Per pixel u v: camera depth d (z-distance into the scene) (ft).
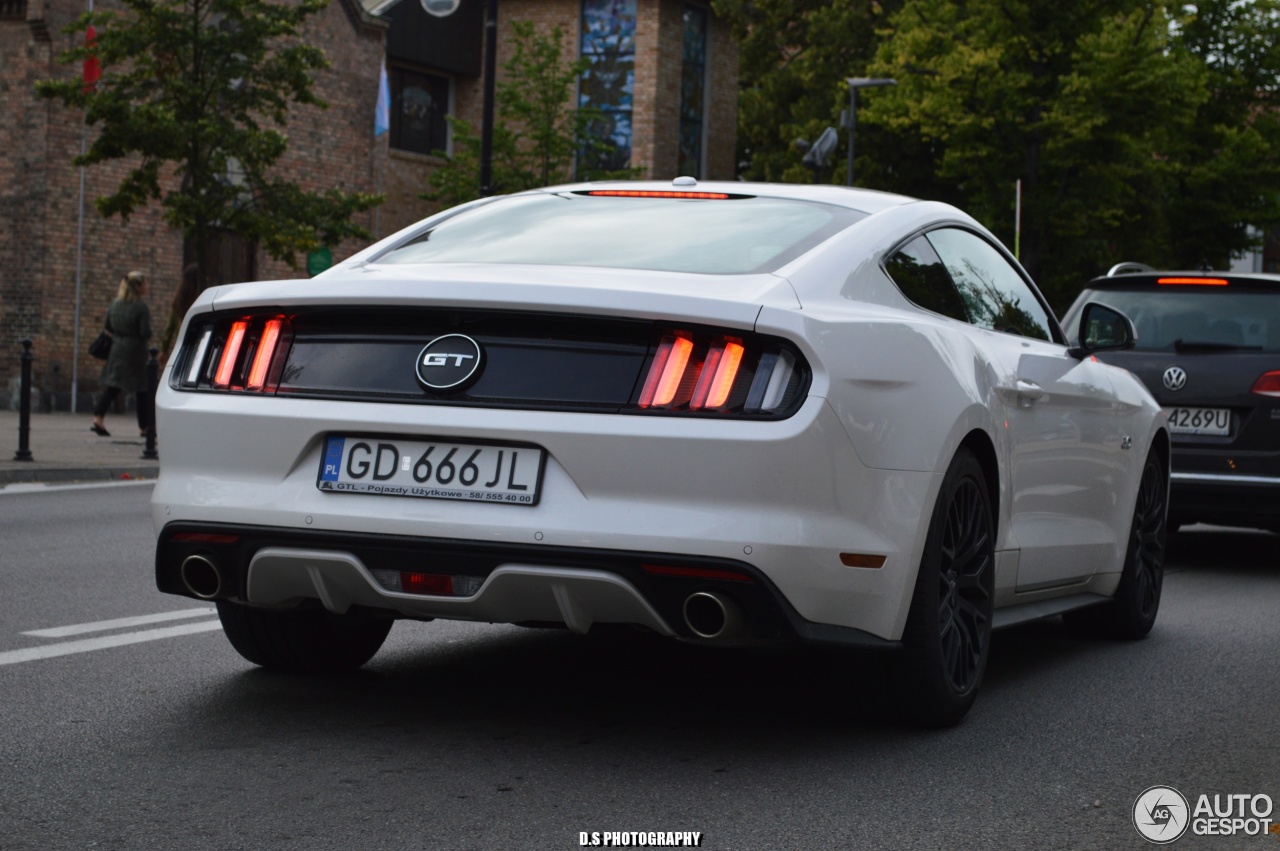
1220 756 14.32
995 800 12.44
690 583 12.39
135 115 57.77
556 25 115.55
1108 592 20.43
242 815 11.48
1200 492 29.32
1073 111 103.55
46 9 75.87
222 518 13.61
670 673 17.28
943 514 14.19
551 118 104.27
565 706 15.43
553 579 12.57
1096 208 108.06
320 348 13.70
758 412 12.44
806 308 13.05
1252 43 123.34
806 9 162.50
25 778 12.44
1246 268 168.45
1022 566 16.98
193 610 21.09
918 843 11.19
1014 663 19.20
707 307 12.59
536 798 12.10
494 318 13.15
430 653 18.17
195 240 61.87
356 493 13.23
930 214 16.52
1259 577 28.71
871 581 13.09
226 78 60.44
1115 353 30.32
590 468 12.57
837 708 15.56
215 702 15.30
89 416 74.54
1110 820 12.02
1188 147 124.16
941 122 105.91
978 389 15.03
